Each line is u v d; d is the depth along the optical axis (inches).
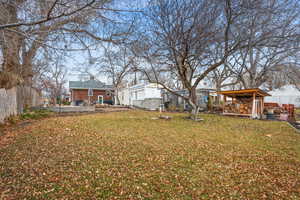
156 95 779.4
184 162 130.0
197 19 293.6
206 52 325.7
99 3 123.0
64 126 268.7
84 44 147.0
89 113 525.7
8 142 170.6
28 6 120.4
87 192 86.4
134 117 422.0
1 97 265.1
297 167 123.9
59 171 108.9
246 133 247.0
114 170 112.9
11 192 84.0
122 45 156.9
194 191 90.3
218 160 135.7
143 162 128.0
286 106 523.2
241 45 326.6
